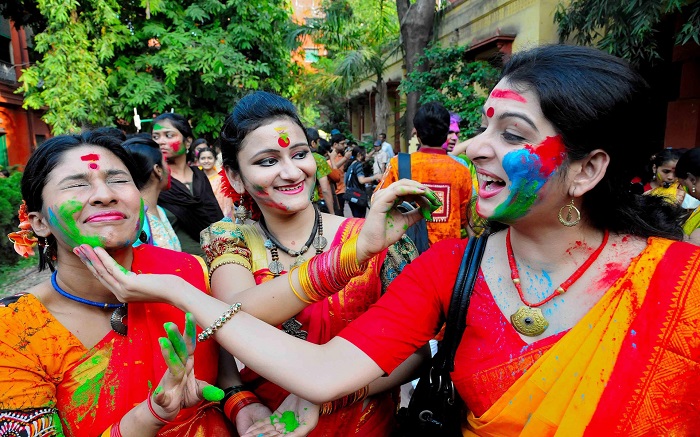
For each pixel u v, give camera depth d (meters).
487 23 8.43
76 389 1.28
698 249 1.12
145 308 1.36
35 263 7.07
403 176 3.29
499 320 1.19
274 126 1.48
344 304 1.52
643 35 4.77
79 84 8.13
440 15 10.05
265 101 1.53
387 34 13.70
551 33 7.05
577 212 1.13
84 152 1.32
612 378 1.06
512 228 1.23
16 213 7.09
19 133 13.59
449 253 1.31
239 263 1.52
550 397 1.09
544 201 1.10
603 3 4.96
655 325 1.05
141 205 1.41
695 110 5.88
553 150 1.06
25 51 13.60
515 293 1.19
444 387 1.29
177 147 3.57
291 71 11.01
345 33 12.62
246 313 1.25
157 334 1.36
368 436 1.53
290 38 11.09
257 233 1.64
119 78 8.78
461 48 7.70
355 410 1.50
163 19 9.10
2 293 5.69
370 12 13.17
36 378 1.22
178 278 1.30
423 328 1.26
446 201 3.28
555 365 1.10
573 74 1.04
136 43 8.85
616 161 1.12
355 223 1.67
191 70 8.73
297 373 1.16
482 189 1.17
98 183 1.30
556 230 1.16
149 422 1.17
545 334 1.14
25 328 1.23
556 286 1.17
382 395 1.60
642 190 1.29
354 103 21.11
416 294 1.27
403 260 1.59
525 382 1.12
